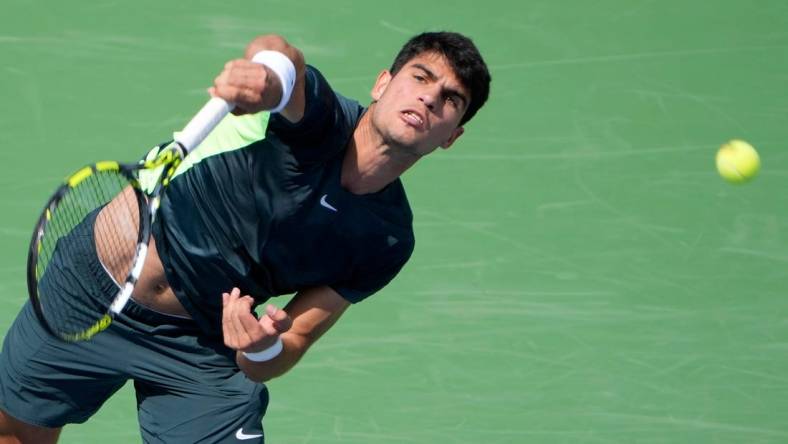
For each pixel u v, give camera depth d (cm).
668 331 2895
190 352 2062
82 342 2050
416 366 2759
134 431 2578
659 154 3434
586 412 2669
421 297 2941
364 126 1805
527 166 3350
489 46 3750
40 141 3281
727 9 3981
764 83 3716
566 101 3584
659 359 2817
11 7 3697
